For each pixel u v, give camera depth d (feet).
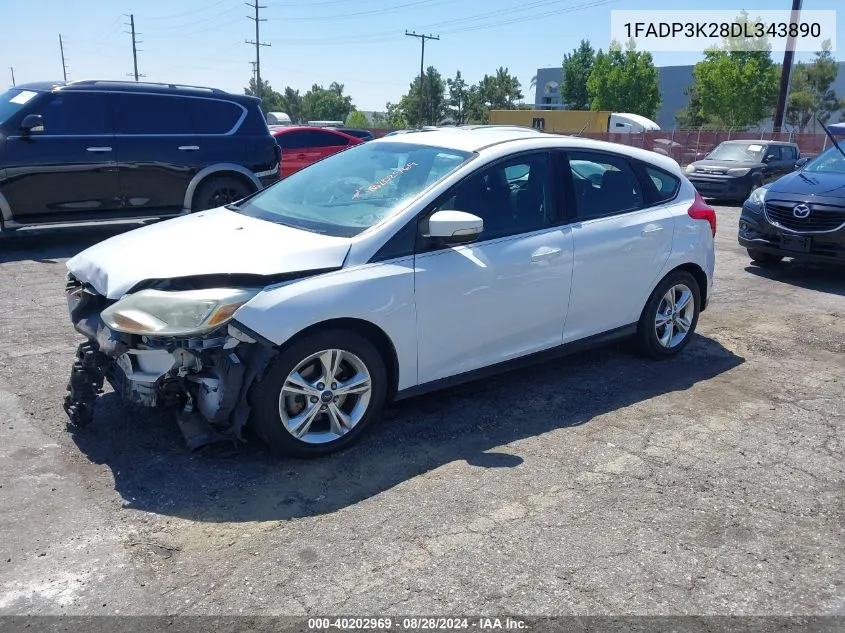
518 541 10.36
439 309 13.33
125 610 8.81
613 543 10.39
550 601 9.14
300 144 53.72
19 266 26.71
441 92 265.75
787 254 27.40
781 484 12.25
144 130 30.55
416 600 9.09
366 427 13.07
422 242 13.17
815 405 15.74
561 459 12.87
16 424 13.41
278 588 9.25
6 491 11.21
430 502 11.33
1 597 8.96
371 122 343.46
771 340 20.27
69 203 29.14
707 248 18.38
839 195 26.45
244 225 13.94
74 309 13.04
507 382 16.49
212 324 11.08
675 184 18.12
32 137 28.04
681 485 12.09
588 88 199.41
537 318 15.01
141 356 11.46
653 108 192.03
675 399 15.84
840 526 11.06
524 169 14.97
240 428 11.76
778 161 59.77
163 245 12.92
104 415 13.83
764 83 140.46
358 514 10.96
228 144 32.55
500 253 14.11
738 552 10.30
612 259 16.07
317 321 11.78
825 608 9.21
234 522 10.66
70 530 10.33
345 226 13.28
